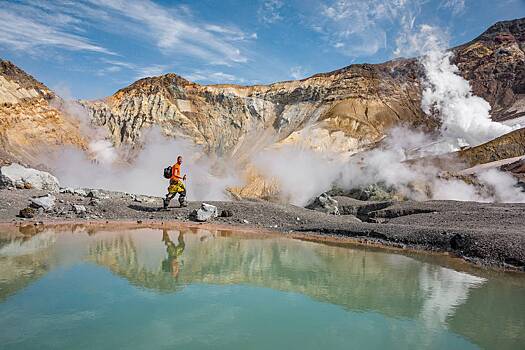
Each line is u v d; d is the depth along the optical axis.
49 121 79.00
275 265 14.50
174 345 8.32
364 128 96.81
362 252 16.95
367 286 12.29
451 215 23.38
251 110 109.69
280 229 21.75
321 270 13.98
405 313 10.23
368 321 9.78
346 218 27.12
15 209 21.88
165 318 9.57
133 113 103.44
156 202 27.14
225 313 10.02
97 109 102.44
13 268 12.83
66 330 8.79
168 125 102.44
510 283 12.73
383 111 106.19
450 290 12.04
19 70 82.31
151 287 11.63
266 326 9.34
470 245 16.36
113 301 10.47
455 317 10.09
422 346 8.56
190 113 108.44
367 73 116.88
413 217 24.45
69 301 10.33
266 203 28.16
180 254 15.66
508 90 127.62
